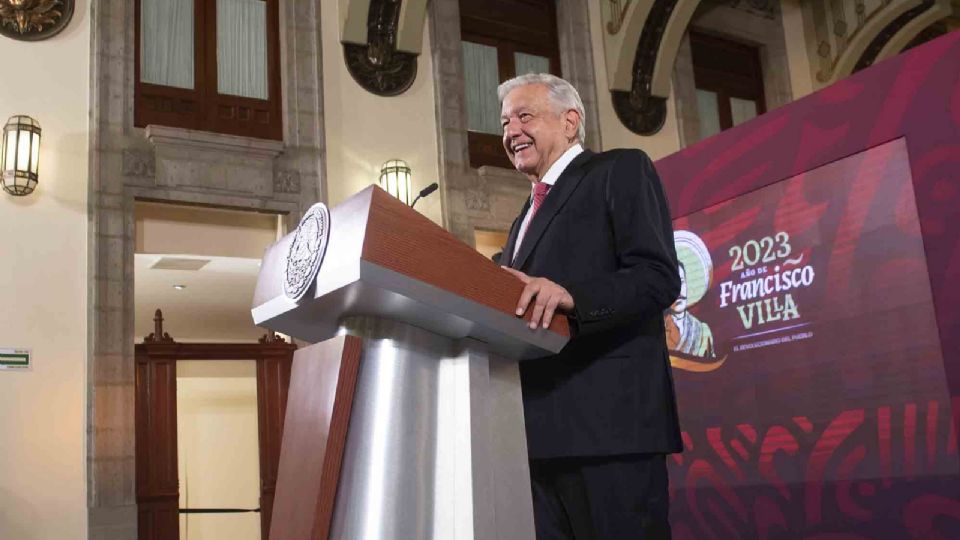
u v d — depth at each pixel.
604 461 1.41
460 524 1.07
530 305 1.17
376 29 7.80
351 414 1.07
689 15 9.07
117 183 6.49
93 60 6.60
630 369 1.43
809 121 3.00
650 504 1.40
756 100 10.26
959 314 2.51
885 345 2.71
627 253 1.42
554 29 9.09
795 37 10.51
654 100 9.28
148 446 7.93
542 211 1.56
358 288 1.02
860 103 2.83
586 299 1.25
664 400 1.45
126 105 6.68
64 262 6.21
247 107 7.26
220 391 9.62
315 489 1.00
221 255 7.04
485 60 8.60
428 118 7.95
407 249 1.03
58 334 6.08
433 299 1.05
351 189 7.43
